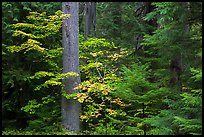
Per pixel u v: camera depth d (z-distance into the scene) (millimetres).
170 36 8008
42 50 9547
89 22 14469
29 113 10523
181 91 8648
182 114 7770
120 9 14305
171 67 9211
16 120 11180
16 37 10648
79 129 9773
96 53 10555
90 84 9352
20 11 10703
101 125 9516
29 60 10648
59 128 9617
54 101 10078
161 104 8750
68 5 10047
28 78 10039
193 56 8242
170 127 7781
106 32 14797
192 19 8180
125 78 8609
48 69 10812
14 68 10664
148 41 9273
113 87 9477
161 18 8711
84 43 11008
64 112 9750
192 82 8414
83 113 10539
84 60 11531
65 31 9992
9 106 11008
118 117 10266
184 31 8195
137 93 8562
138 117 9312
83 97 9266
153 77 10375
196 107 7656
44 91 10945
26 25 9625
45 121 10250
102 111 10680
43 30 10109
